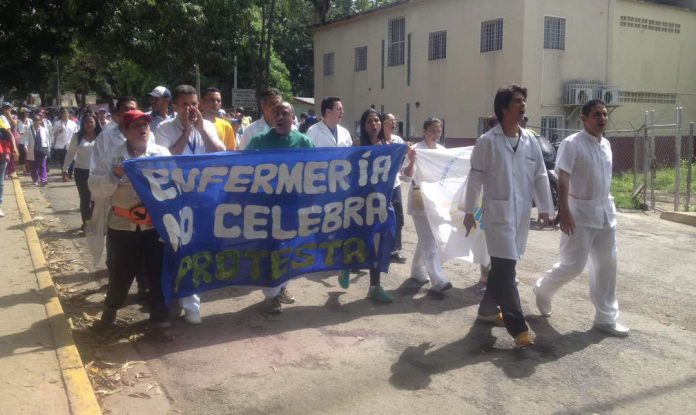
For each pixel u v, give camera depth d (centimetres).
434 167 619
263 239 541
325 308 585
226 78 2989
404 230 989
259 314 565
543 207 518
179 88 548
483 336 515
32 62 1385
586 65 2041
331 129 702
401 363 459
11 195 1236
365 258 588
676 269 757
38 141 1478
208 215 517
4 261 700
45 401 378
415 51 2408
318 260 571
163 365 453
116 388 415
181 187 495
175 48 1859
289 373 441
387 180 582
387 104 2616
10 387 394
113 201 479
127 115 473
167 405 394
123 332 513
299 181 546
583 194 512
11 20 1171
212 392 412
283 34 3794
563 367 455
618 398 407
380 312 574
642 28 2141
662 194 1521
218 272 529
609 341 507
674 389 421
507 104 483
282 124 560
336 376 437
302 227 555
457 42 2191
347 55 2888
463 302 607
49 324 500
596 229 512
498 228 485
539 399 405
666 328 541
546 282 547
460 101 2202
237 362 459
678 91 2267
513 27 1956
